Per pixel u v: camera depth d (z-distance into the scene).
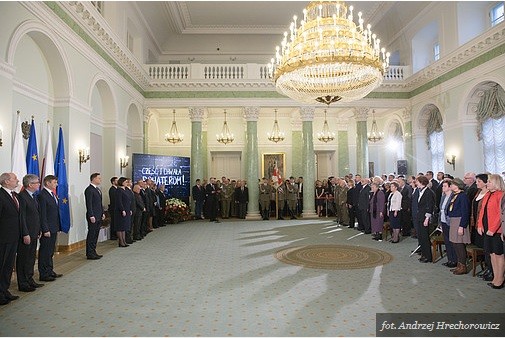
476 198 5.55
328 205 14.07
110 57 9.81
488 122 10.27
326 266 6.06
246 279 5.34
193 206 13.56
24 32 5.75
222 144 17.34
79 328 3.62
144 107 13.45
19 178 6.04
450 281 5.15
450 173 11.28
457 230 5.45
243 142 17.38
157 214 11.24
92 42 8.55
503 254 4.74
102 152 10.23
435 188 8.54
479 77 9.82
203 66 13.54
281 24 15.11
